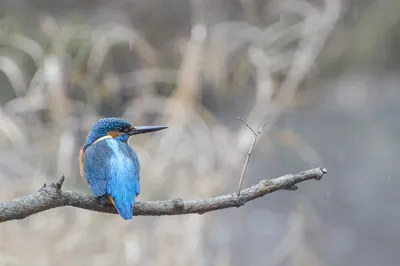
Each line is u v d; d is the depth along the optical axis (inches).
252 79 701.3
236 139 498.3
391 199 636.7
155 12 787.4
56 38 545.3
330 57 838.5
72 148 484.7
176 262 427.5
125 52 657.0
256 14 732.7
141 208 196.2
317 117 751.1
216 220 477.1
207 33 589.0
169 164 474.6
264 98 522.6
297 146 554.3
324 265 534.9
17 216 181.2
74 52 597.6
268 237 563.5
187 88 509.0
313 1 689.0
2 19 722.2
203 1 690.2
